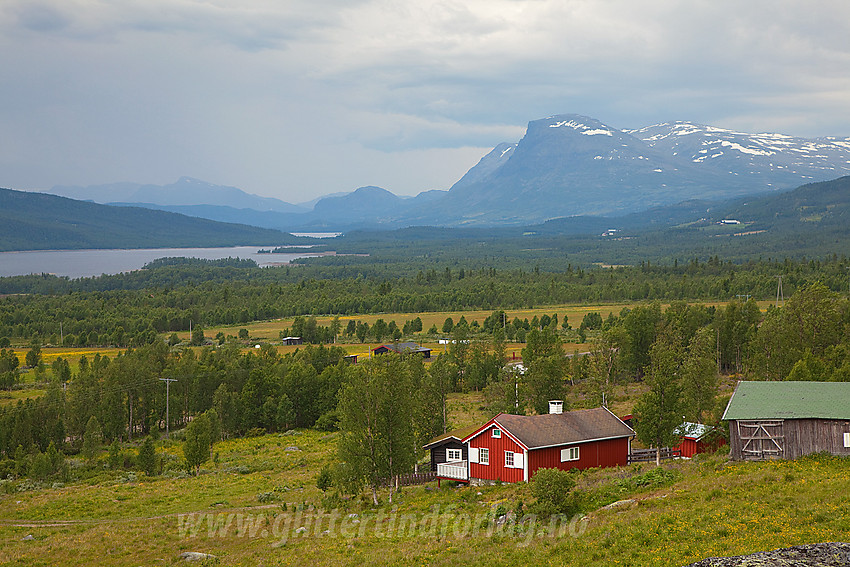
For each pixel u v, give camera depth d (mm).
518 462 59469
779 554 26750
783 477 45125
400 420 59969
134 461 89562
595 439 61656
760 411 52719
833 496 39312
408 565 40531
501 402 90688
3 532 57281
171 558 47156
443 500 56781
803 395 54562
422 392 79250
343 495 62500
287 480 75625
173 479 79438
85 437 92000
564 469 60250
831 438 50156
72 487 77500
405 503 58250
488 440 62125
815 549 27031
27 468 85688
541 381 87375
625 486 50562
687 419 75438
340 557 43875
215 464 88562
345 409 61000
